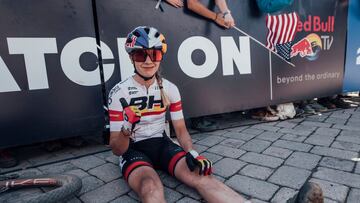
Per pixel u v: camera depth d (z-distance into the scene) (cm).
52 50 260
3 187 204
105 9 276
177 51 314
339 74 425
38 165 258
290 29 374
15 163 261
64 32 263
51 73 263
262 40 361
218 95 346
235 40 345
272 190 199
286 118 381
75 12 266
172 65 314
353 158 247
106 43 281
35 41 253
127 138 178
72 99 274
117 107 190
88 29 273
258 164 243
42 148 304
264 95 374
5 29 241
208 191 165
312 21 388
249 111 418
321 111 413
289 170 229
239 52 350
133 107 170
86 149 298
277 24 365
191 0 308
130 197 199
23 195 204
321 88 415
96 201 195
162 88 202
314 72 404
